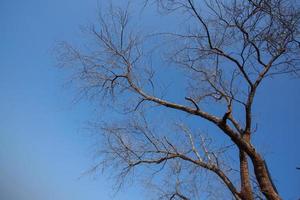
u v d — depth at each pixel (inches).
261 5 391.9
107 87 459.5
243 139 410.6
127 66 461.4
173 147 460.1
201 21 417.7
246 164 426.0
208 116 430.6
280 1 392.8
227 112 411.5
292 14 398.9
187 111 442.6
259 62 426.0
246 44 418.3
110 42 460.1
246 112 423.2
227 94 445.4
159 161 457.1
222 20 412.8
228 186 419.5
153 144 462.0
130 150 461.1
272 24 404.5
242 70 426.6
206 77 456.4
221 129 423.2
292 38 408.8
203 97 453.4
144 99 460.1
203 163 444.1
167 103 451.5
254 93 426.0
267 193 390.3
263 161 405.4
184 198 450.0
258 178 400.5
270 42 413.7
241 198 406.0
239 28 410.6
